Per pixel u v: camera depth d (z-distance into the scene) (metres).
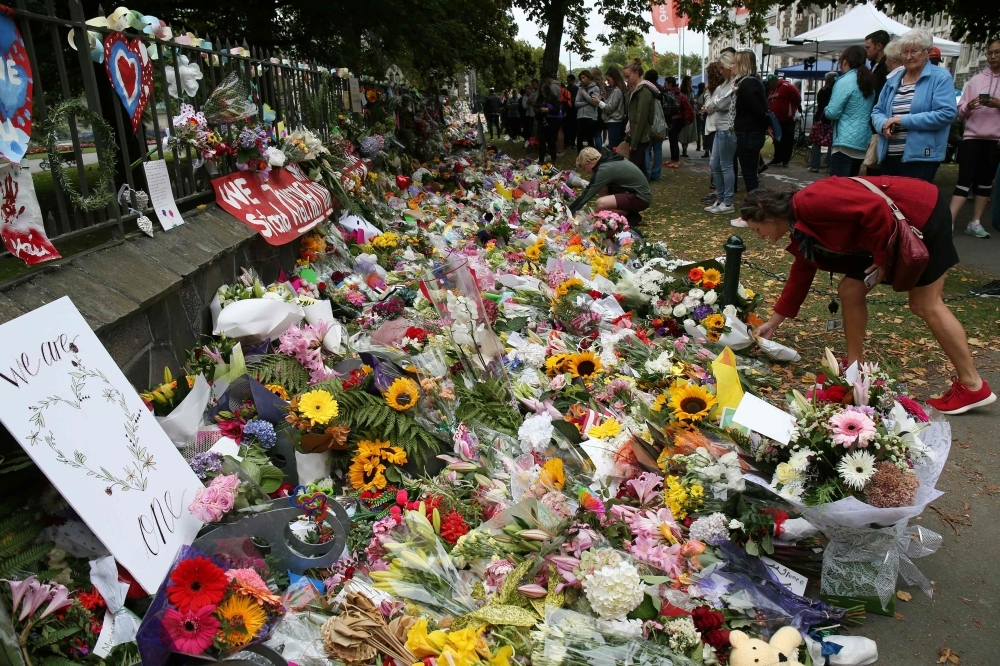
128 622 2.20
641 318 5.63
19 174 2.75
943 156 7.07
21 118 2.79
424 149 11.52
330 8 10.56
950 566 3.16
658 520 2.91
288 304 3.84
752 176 10.57
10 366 2.18
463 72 17.05
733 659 2.38
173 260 3.54
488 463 3.26
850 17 19.52
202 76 4.59
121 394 2.56
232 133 4.83
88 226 3.26
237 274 4.27
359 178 7.09
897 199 4.05
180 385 2.99
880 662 2.64
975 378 4.38
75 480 2.20
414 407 3.30
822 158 17.31
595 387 4.06
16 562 2.14
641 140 12.55
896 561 2.87
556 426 3.46
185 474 2.64
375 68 11.11
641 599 2.48
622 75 14.12
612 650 2.32
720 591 2.70
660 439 3.32
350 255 5.94
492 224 7.62
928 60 6.93
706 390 3.40
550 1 20.34
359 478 3.05
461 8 14.16
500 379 3.83
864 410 3.02
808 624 2.69
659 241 9.08
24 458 2.24
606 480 3.25
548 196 10.04
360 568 2.66
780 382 4.89
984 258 7.69
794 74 22.97
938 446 3.05
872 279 4.14
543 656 2.29
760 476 3.06
